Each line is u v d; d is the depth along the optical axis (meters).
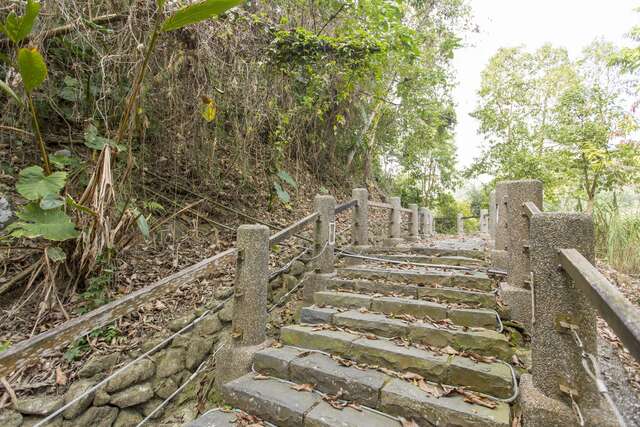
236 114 3.87
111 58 2.83
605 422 1.23
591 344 1.30
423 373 1.83
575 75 10.95
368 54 4.05
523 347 2.04
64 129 3.36
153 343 2.32
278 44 3.80
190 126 3.62
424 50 7.48
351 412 1.68
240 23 3.55
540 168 8.91
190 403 2.34
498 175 10.67
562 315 1.34
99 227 2.30
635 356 0.70
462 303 2.45
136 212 2.61
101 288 2.46
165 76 3.18
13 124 2.84
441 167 13.20
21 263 2.52
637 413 1.46
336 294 2.77
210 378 2.50
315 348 2.22
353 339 2.14
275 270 3.30
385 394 1.68
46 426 1.79
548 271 1.38
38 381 1.92
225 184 4.28
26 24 2.03
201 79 3.41
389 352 1.95
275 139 4.61
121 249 2.70
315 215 3.03
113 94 3.05
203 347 2.57
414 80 7.14
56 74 3.00
